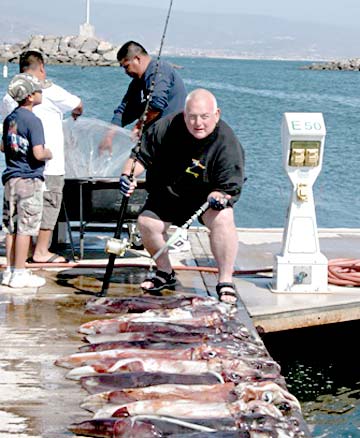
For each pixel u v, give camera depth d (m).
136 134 7.04
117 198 6.78
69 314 5.62
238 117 31.33
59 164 6.58
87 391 4.45
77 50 101.94
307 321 5.95
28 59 6.44
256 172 16.98
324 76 85.56
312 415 5.87
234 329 5.24
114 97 38.88
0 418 4.13
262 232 8.38
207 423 3.99
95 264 6.84
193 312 5.44
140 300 5.72
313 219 6.29
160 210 5.99
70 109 6.59
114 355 4.77
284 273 6.27
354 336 6.46
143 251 7.32
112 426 3.97
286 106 38.03
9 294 6.04
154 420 4.00
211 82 63.47
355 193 14.95
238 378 4.54
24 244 6.12
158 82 6.96
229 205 5.75
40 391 4.45
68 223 6.95
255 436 3.88
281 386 4.54
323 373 6.43
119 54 7.09
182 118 5.74
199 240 7.91
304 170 6.21
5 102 6.61
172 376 4.51
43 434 3.99
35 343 5.09
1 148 6.52
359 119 31.20
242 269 6.91
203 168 5.73
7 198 6.05
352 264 6.64
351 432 5.62
